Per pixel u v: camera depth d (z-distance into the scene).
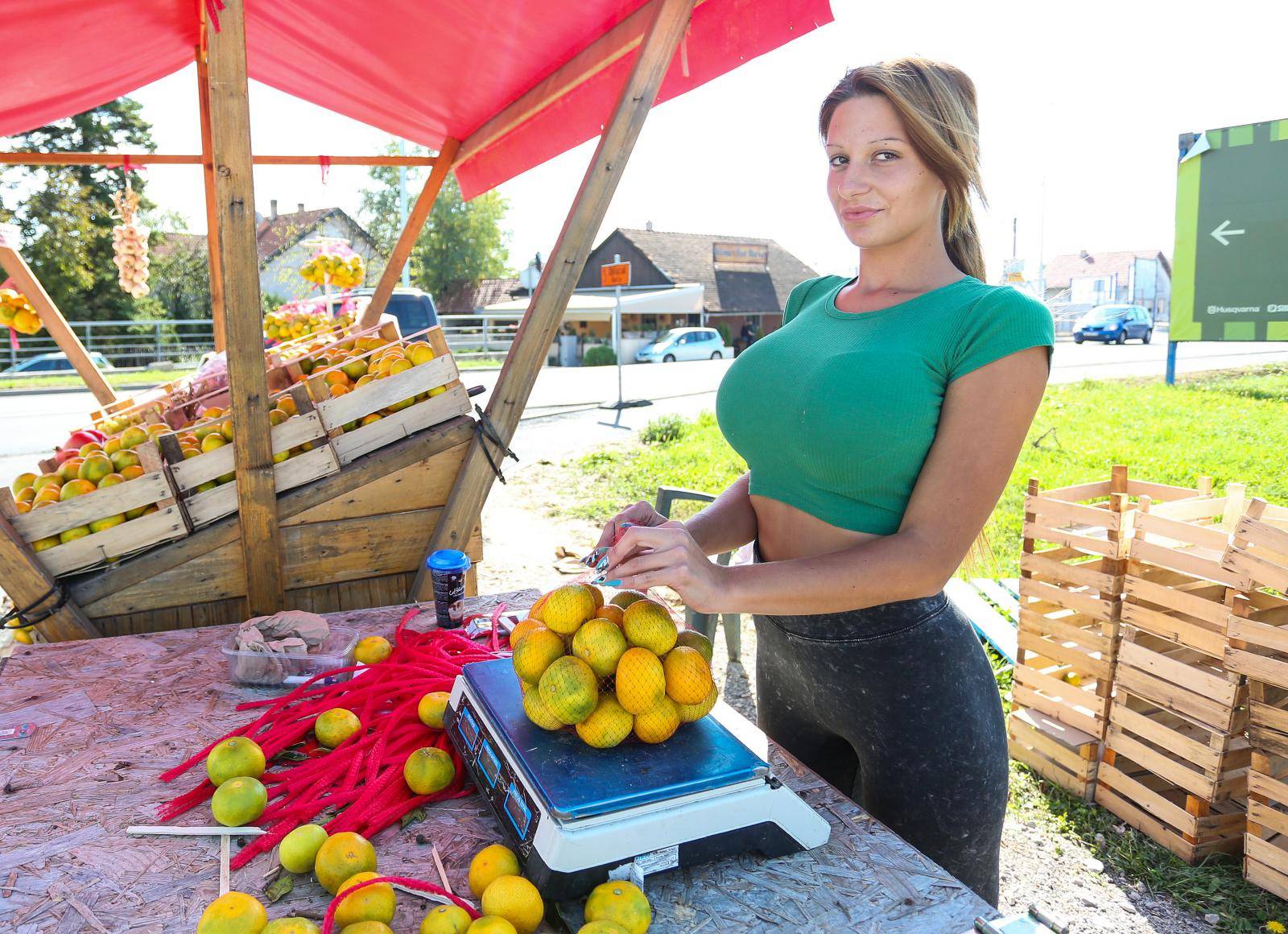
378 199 46.19
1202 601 2.86
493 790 1.37
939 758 1.55
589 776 1.25
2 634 3.39
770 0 2.61
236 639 2.01
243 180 2.31
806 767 1.66
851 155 1.48
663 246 44.09
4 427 12.12
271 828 1.41
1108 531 3.16
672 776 1.27
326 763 1.57
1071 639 3.36
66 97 4.56
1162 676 3.01
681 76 3.06
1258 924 2.65
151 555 2.56
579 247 2.85
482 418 2.86
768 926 1.20
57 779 1.58
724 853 1.29
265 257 37.69
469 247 47.06
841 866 1.34
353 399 2.74
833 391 1.45
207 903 1.25
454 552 2.27
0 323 4.84
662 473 8.73
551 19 3.17
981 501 1.37
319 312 6.62
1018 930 1.10
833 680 1.61
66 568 2.49
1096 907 2.74
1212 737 2.84
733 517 1.78
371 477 2.76
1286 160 10.20
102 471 2.61
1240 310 10.75
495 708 1.47
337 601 2.84
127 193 5.43
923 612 1.52
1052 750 3.41
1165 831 3.03
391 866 1.34
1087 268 67.44
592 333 38.16
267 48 4.27
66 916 1.22
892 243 1.53
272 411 2.73
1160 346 30.88
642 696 1.29
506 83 4.01
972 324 1.38
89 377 4.91
